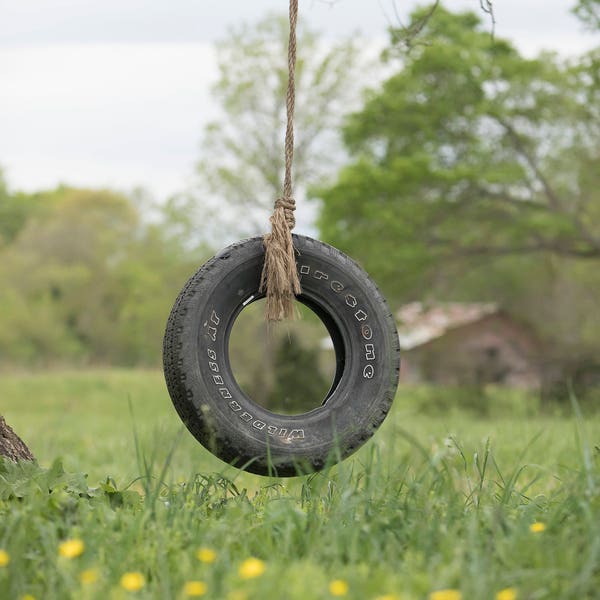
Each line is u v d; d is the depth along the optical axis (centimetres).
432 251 3125
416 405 2942
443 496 512
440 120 3089
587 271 4338
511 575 371
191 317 527
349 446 539
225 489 531
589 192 3167
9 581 374
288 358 2914
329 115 4266
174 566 401
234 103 4309
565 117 3066
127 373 4409
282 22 4294
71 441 1491
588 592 376
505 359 5166
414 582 362
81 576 379
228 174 4350
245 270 540
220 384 525
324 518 458
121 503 517
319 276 551
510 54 3155
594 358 3070
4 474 525
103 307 8081
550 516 469
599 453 554
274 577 362
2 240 9425
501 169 3014
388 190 3020
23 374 4506
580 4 2200
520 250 3152
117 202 8462
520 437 1219
